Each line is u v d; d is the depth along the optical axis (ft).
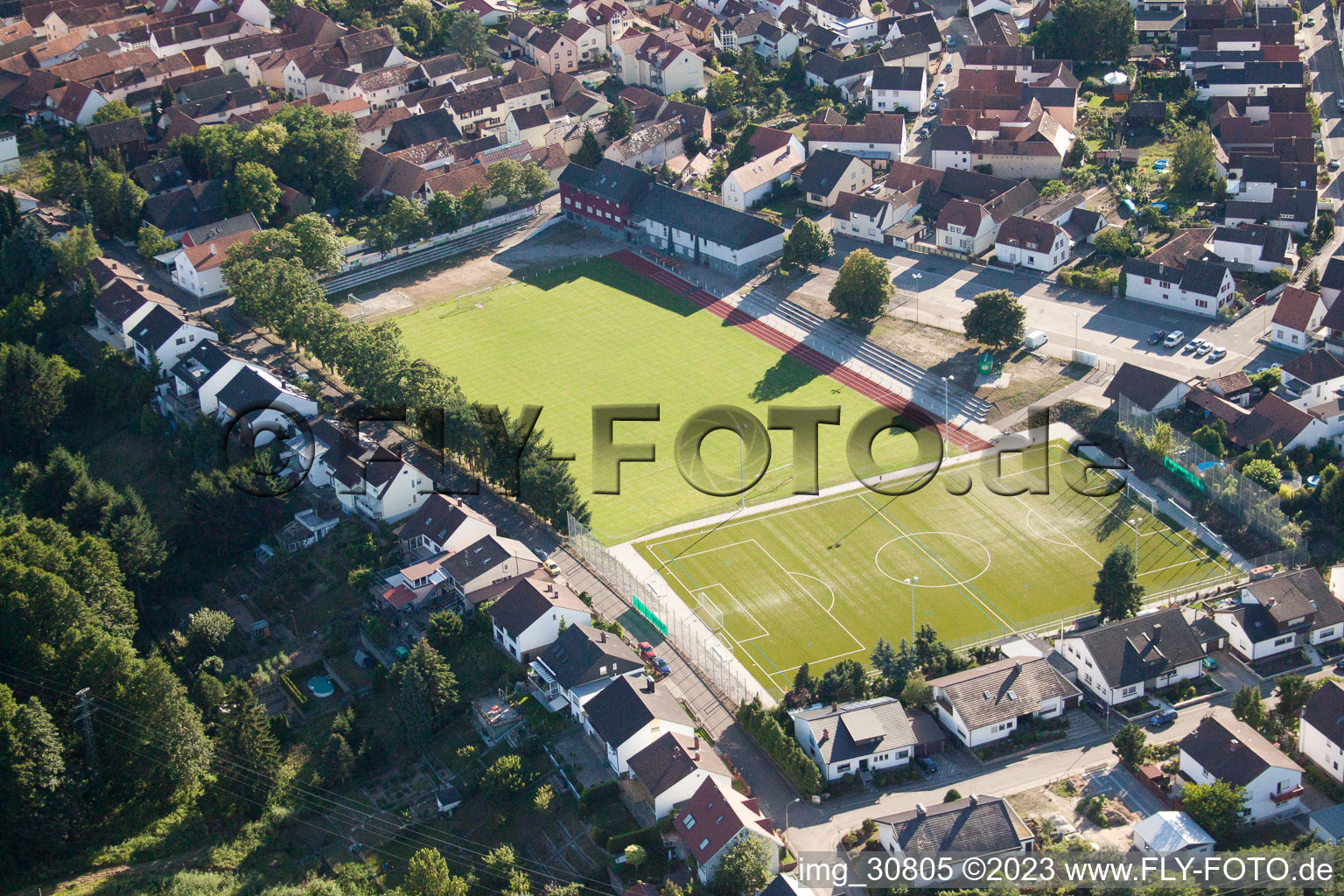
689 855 595.06
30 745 620.49
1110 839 587.27
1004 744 644.27
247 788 654.53
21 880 611.88
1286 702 645.51
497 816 628.28
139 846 634.02
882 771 633.20
